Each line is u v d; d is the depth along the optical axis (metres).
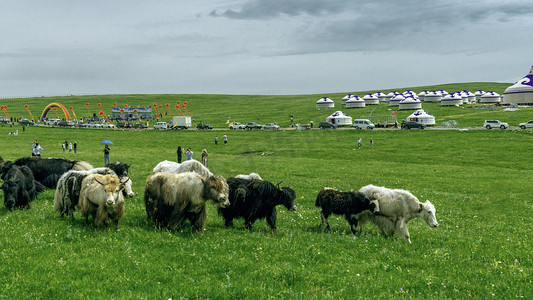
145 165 38.03
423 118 100.06
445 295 8.45
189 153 41.97
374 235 14.02
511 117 102.75
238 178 14.98
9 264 8.80
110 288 7.94
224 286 8.13
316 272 9.35
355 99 152.75
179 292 7.91
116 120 144.38
